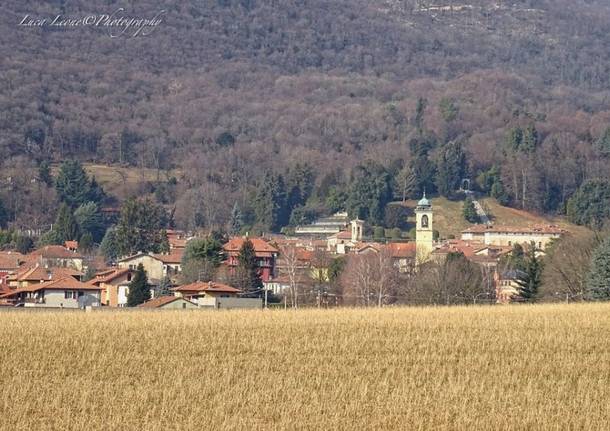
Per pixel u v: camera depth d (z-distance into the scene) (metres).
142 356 189.88
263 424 141.50
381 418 143.62
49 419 144.38
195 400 153.00
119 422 142.38
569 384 163.62
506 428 139.38
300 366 179.75
